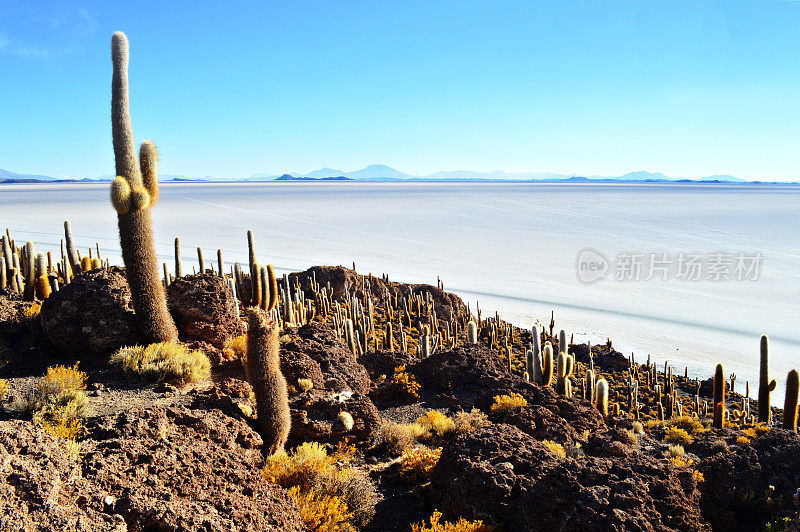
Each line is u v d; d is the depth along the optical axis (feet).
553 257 302.04
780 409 92.53
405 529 30.12
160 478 23.12
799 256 308.40
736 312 179.32
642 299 197.16
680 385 107.96
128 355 42.96
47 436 20.88
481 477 29.37
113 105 46.24
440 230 442.91
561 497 26.21
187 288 53.47
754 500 35.35
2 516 16.12
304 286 130.82
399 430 42.75
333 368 52.19
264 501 25.67
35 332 49.60
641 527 24.35
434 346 96.89
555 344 121.29
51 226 391.24
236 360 50.14
